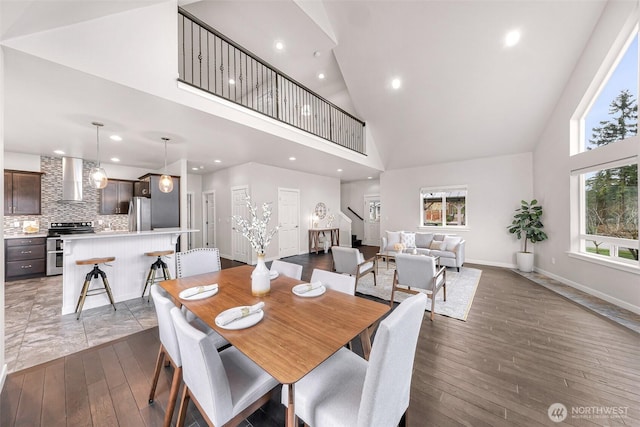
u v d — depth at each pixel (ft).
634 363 6.44
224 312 4.50
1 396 5.36
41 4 5.18
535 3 10.66
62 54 6.07
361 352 7.12
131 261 11.50
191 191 23.53
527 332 8.16
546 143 15.33
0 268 5.77
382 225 24.18
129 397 5.37
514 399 5.25
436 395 5.38
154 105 8.48
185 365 3.80
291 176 22.35
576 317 9.27
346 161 18.70
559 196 14.07
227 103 9.94
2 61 5.56
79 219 17.38
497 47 12.33
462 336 7.95
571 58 12.19
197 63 16.65
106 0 6.31
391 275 15.52
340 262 12.66
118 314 9.70
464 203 20.35
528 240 17.35
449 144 18.76
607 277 10.87
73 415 4.88
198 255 8.43
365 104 18.38
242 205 19.63
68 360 6.69
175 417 4.83
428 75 14.52
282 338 3.80
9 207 14.75
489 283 13.79
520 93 14.14
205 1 11.36
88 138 12.11
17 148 13.89
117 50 6.97
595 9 10.55
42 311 9.96
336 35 14.30
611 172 11.14
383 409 3.10
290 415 3.21
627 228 10.39
